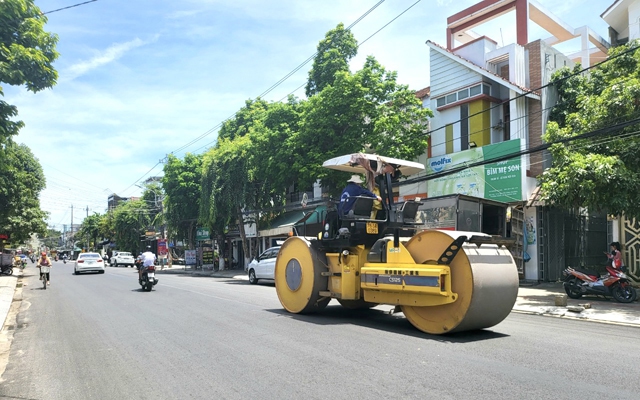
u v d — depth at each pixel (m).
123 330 8.80
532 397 4.48
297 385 5.04
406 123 20.25
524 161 17.67
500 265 7.49
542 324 9.00
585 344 6.92
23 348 7.61
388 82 20.14
